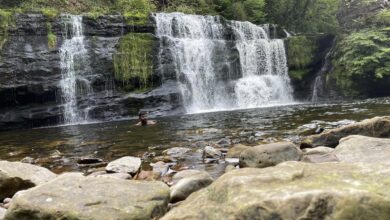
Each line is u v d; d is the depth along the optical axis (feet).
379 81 70.85
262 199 8.12
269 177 9.23
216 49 67.21
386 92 73.41
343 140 18.88
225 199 8.78
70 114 53.98
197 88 63.41
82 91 55.31
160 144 28.63
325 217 7.54
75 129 44.83
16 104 51.44
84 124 51.65
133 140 31.73
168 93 59.52
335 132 22.88
